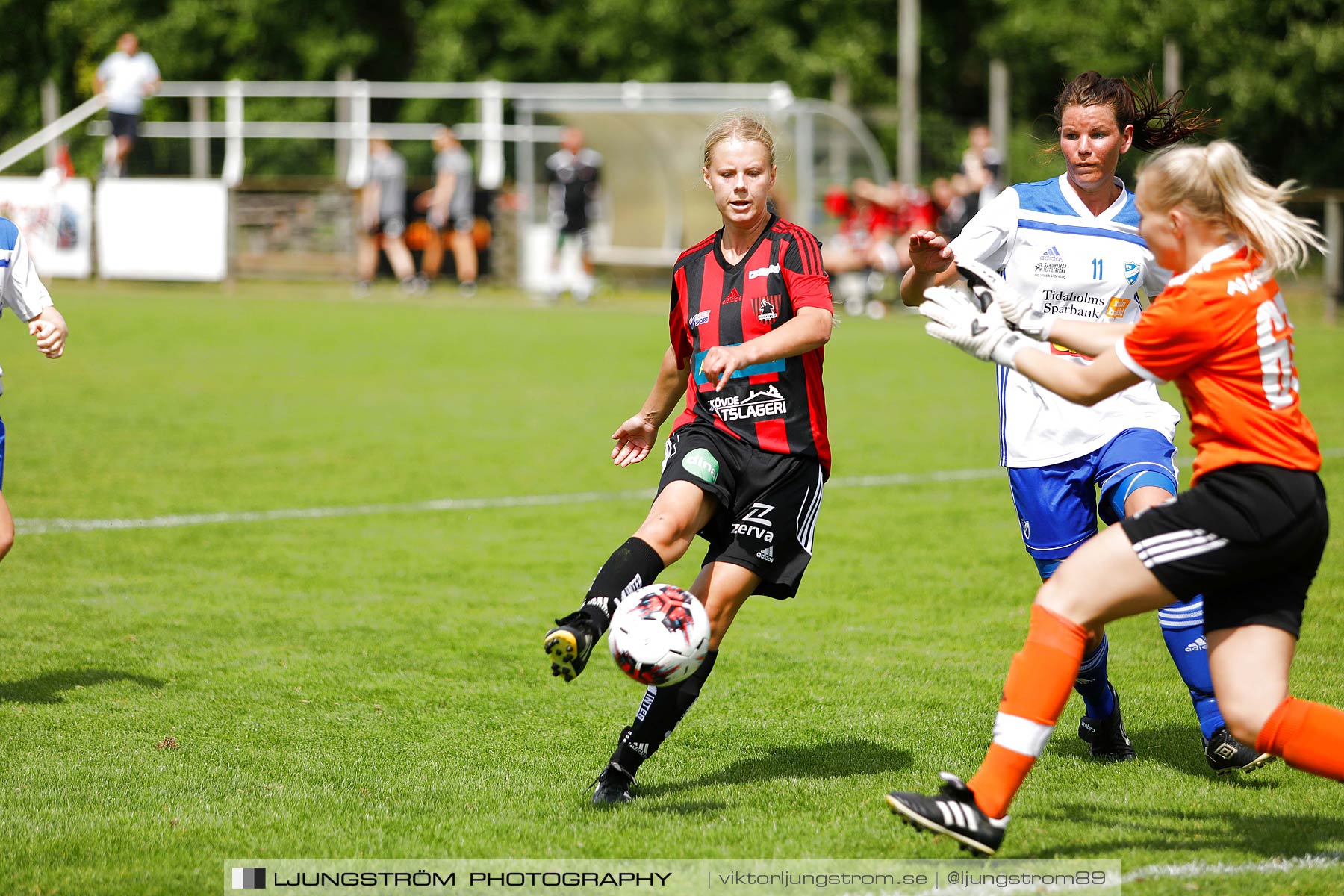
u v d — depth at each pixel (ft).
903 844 45.83
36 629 74.23
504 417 151.12
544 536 99.81
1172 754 56.29
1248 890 41.34
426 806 49.67
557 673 45.39
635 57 394.73
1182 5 321.73
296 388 169.17
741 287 49.83
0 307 58.65
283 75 413.39
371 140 271.90
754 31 394.11
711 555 50.55
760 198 49.06
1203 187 40.86
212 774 52.85
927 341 219.41
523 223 281.13
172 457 127.34
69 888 42.32
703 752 56.24
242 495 112.27
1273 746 40.65
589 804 49.83
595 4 390.01
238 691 64.08
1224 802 50.08
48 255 273.54
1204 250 41.55
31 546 94.32
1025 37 369.50
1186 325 40.29
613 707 62.44
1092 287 56.49
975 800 41.70
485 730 58.95
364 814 48.75
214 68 412.57
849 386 174.40
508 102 401.29
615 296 282.56
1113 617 41.75
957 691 64.90
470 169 268.82
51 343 58.54
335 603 81.10
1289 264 40.68
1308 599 80.94
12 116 424.87
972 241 56.59
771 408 49.44
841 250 264.31
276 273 288.92
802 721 60.34
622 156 283.18
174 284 278.46
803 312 47.85
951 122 363.15
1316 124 318.65
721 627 49.75
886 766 54.34
